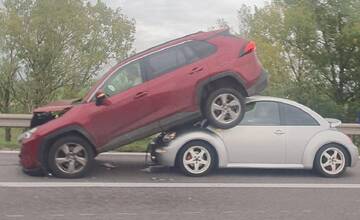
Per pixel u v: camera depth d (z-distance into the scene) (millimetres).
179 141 8984
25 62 36125
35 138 8586
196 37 9250
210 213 6793
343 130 14469
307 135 9219
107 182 8547
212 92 9031
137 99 8812
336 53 27000
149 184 8453
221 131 9070
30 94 36250
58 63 35875
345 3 25750
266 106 9242
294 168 9297
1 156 11219
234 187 8359
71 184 8328
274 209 7051
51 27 35219
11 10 34781
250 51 9305
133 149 12328
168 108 8891
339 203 7469
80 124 8648
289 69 29891
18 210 6742
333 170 9297
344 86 27719
